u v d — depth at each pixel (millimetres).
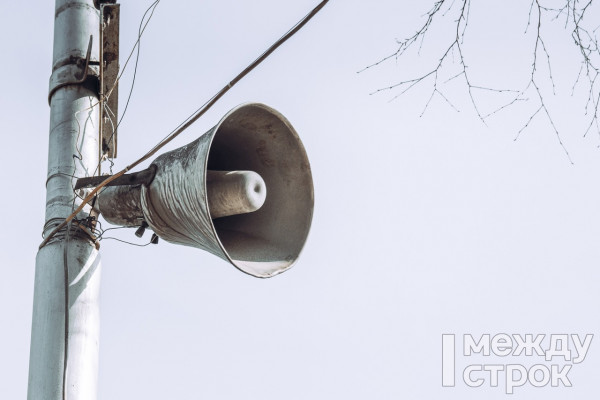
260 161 5742
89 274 5910
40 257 5957
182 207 5156
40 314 5762
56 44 6852
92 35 6793
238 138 5746
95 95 6695
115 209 5656
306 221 5543
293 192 5633
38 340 5688
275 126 5605
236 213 5398
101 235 6129
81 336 5715
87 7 6969
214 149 5879
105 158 7348
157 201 5359
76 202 6090
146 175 5449
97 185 5902
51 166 6328
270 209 5656
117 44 7055
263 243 5562
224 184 5305
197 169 5023
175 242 5602
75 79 6645
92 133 6535
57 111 6543
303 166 5625
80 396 5570
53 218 6062
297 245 5480
